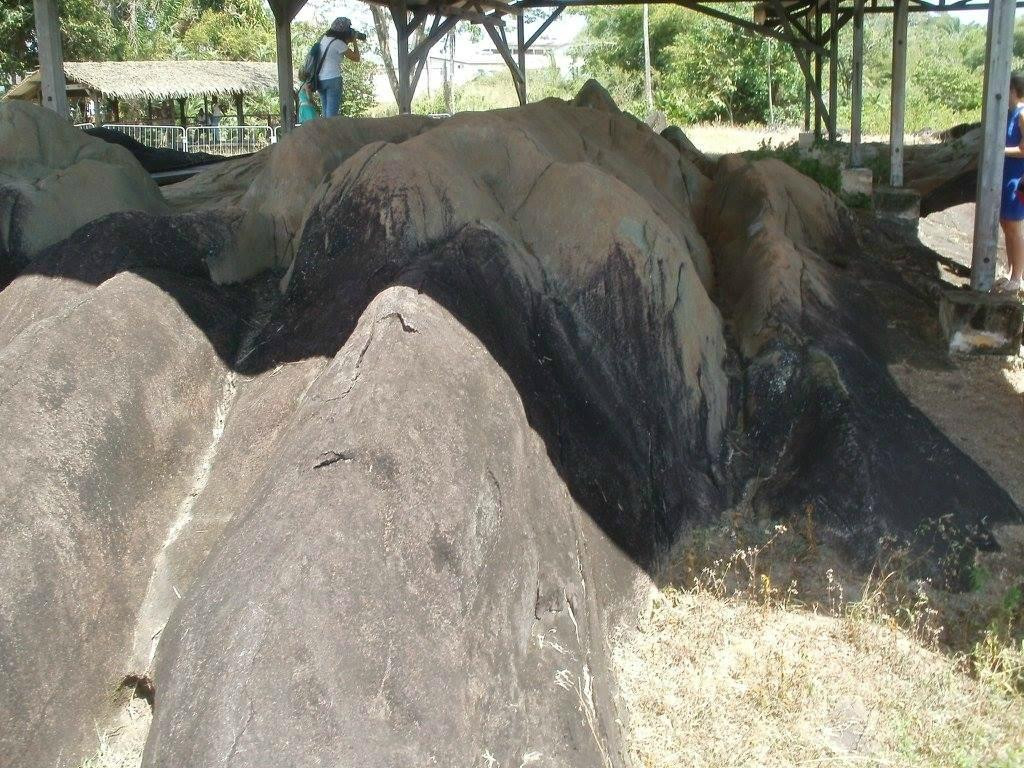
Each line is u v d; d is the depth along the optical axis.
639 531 4.57
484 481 3.50
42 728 3.26
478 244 4.82
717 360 5.80
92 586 3.54
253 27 38.28
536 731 3.16
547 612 3.53
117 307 4.26
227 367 4.52
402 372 3.54
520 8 16.94
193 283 4.86
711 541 4.86
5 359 3.89
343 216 5.00
